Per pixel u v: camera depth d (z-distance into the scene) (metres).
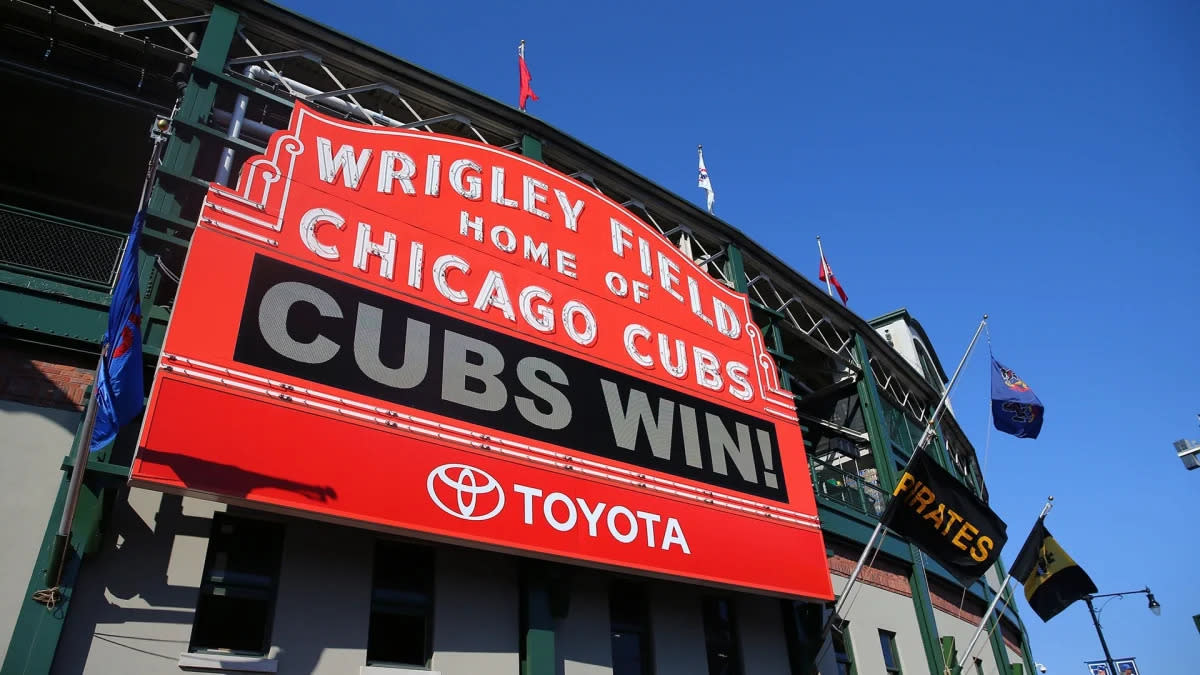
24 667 8.56
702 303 17.94
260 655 10.22
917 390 30.11
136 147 18.31
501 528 11.80
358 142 13.43
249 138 14.58
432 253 13.38
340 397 11.05
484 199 14.77
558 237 15.60
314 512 10.07
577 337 14.76
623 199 19.91
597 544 12.85
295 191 12.15
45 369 10.41
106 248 11.57
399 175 13.68
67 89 16.16
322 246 12.02
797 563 16.05
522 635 12.48
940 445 30.75
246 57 14.72
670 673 14.45
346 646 10.78
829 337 26.14
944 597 24.72
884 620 20.41
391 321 12.22
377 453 11.04
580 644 13.26
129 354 8.81
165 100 17.78
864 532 20.88
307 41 15.31
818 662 16.95
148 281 11.45
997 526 17.89
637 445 14.48
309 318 11.32
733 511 15.41
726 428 16.47
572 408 13.83
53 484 9.80
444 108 17.03
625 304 16.08
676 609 15.21
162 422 9.42
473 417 12.37
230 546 10.65
